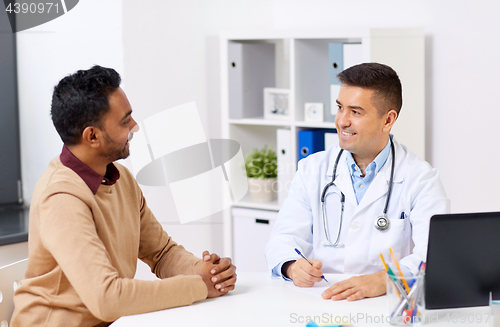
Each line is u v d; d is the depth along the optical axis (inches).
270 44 118.0
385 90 62.5
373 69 62.9
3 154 103.8
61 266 50.1
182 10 105.3
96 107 53.1
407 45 100.4
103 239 54.7
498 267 47.6
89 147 54.7
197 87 110.7
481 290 47.8
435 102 106.8
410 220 65.3
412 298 46.8
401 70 100.0
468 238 47.1
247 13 122.0
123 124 55.3
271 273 63.3
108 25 94.0
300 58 106.2
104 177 57.8
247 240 113.3
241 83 110.6
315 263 58.2
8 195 105.1
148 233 66.0
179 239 107.7
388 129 65.3
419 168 66.4
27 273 55.5
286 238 67.2
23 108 104.7
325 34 99.7
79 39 97.1
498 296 48.0
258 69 114.8
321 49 112.7
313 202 69.4
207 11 111.7
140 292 50.7
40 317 53.1
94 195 55.4
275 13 123.0
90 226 51.8
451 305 48.0
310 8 117.9
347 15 113.7
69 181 53.1
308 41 108.0
